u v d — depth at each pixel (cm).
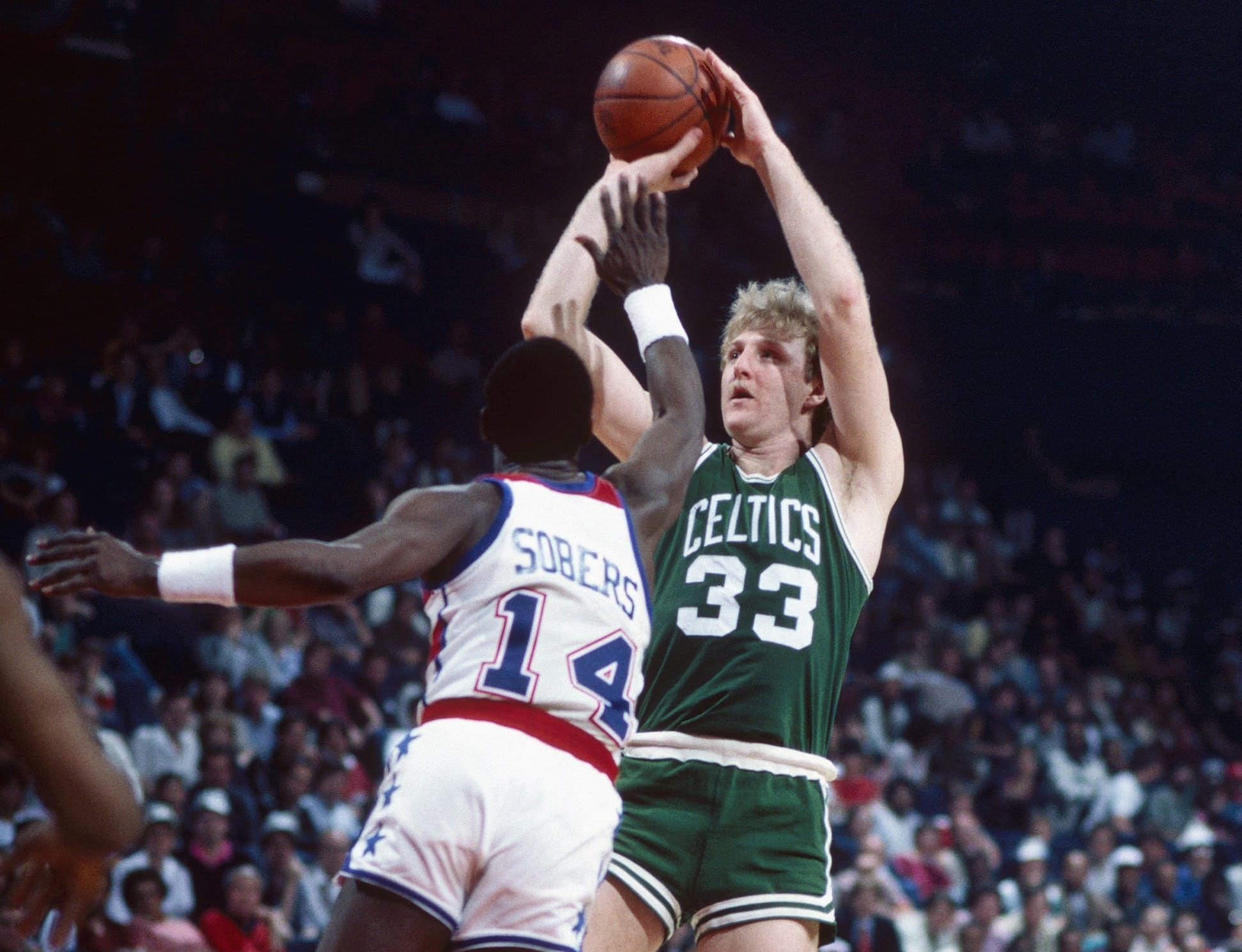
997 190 2638
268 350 1758
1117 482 2331
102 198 1948
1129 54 2908
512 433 321
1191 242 2706
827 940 384
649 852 373
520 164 2311
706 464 411
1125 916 1282
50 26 1920
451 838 282
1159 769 1509
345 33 2320
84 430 1494
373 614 1402
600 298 1933
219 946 918
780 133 2533
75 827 175
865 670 1578
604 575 308
